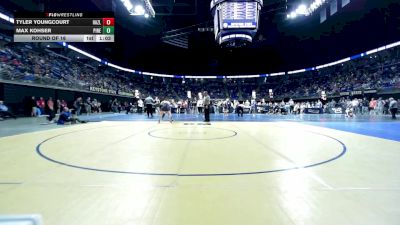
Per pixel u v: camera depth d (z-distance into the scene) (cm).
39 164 484
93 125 1373
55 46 2805
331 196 320
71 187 352
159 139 836
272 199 310
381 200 306
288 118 2147
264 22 3628
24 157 546
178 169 452
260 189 346
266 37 4075
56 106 2534
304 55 4447
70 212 273
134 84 4869
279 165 482
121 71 4750
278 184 368
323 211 275
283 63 4822
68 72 3005
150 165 480
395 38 3031
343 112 3077
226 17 1561
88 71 3619
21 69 2178
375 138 870
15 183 367
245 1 1550
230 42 1755
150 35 3738
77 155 570
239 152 614
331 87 4088
